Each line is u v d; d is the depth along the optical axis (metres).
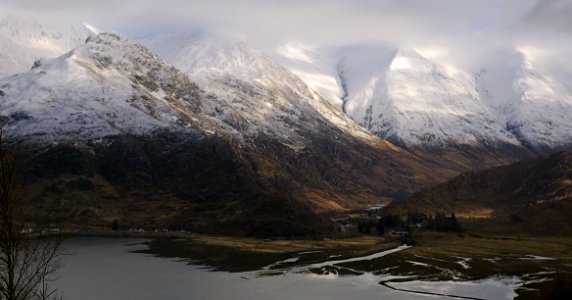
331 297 188.62
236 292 195.12
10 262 49.12
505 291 197.12
